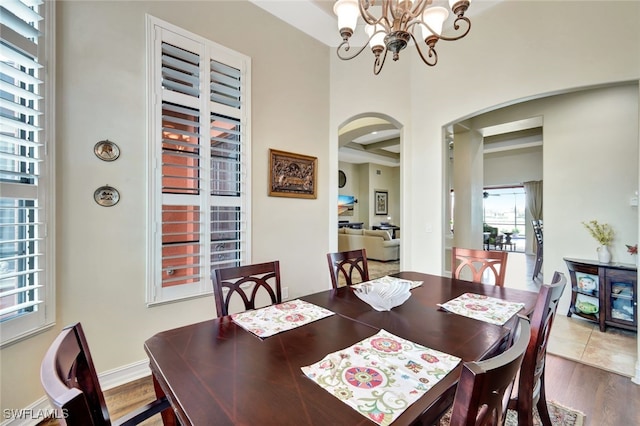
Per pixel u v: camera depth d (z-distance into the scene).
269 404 0.76
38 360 1.70
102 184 1.97
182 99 2.31
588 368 2.30
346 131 4.98
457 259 2.33
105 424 0.84
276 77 2.97
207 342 1.13
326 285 3.45
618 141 3.27
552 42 2.50
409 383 0.85
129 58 2.07
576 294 3.30
